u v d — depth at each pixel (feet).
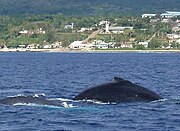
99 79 451.12
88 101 235.40
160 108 230.48
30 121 204.64
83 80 435.53
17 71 585.22
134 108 228.22
